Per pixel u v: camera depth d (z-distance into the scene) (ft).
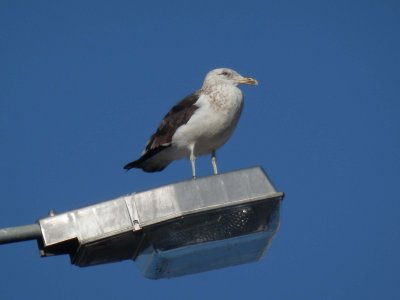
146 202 30.66
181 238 31.37
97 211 30.40
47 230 29.78
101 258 31.71
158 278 33.53
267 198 31.32
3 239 29.09
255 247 33.12
